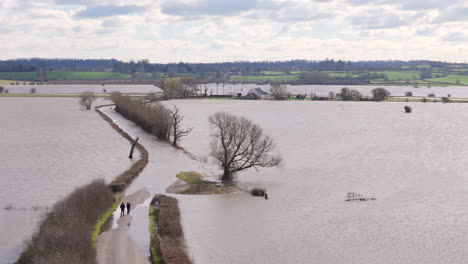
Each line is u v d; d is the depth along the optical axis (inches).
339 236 2886.3
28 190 3833.7
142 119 7578.7
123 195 3683.6
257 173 4436.5
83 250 2411.4
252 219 3171.8
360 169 4638.3
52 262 2214.6
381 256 2613.2
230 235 2883.9
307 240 2822.3
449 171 4579.2
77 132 7234.3
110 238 2763.3
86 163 4886.8
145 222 3058.6
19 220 3090.6
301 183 4092.0
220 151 4311.0
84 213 2952.8
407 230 2992.1
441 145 6141.7
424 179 4264.3
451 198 3673.7
